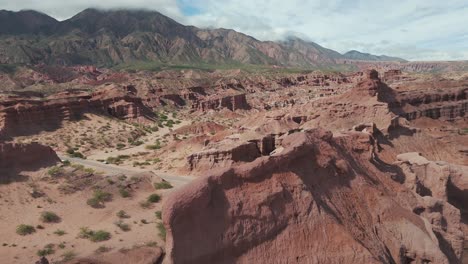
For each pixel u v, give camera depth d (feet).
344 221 121.29
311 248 108.99
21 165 175.63
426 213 149.18
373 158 168.86
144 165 262.06
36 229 139.03
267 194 109.09
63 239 134.00
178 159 265.54
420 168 182.91
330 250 109.81
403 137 266.77
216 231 99.09
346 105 319.47
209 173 105.29
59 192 166.91
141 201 170.19
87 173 186.91
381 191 142.72
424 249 125.39
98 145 336.70
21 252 123.95
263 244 104.94
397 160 197.88
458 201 184.55
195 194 96.99
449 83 474.90
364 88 340.18
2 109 323.98
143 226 147.23
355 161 154.30
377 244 121.90
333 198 126.21
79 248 128.16
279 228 108.68
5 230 136.05
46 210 152.87
